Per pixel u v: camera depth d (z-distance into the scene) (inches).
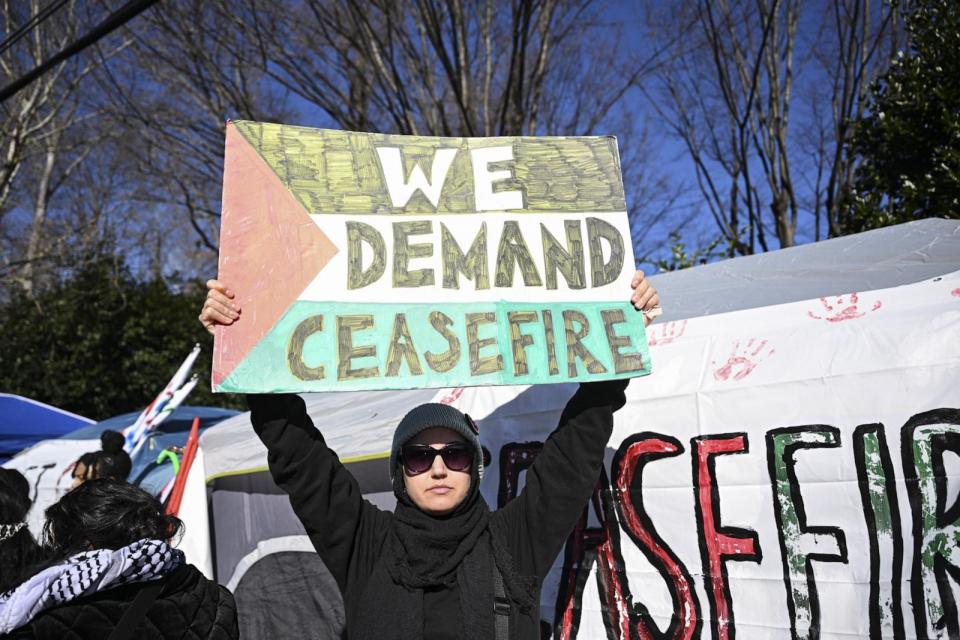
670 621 99.7
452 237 89.7
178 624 81.6
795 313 102.3
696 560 98.7
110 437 185.5
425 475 81.8
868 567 86.2
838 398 91.5
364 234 88.0
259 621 157.2
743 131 437.4
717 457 99.1
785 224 439.8
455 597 79.4
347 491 83.0
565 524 83.0
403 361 83.4
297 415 82.5
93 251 559.8
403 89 457.1
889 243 134.8
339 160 90.5
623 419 107.9
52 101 620.4
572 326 87.0
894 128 251.8
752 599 93.7
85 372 508.1
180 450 204.8
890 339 90.0
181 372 235.0
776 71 439.2
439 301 86.8
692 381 103.7
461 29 451.8
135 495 86.8
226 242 83.9
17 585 81.4
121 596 79.7
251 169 87.3
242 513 167.3
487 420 123.2
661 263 325.4
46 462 237.8
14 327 520.1
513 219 91.4
